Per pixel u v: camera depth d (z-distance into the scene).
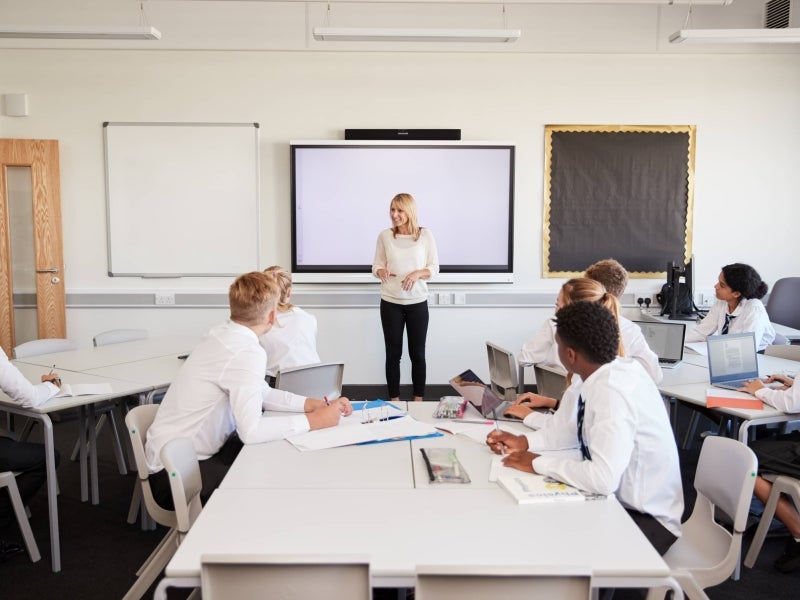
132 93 5.32
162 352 3.88
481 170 5.43
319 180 5.40
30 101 5.30
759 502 2.95
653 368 3.03
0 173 5.23
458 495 1.74
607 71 5.42
